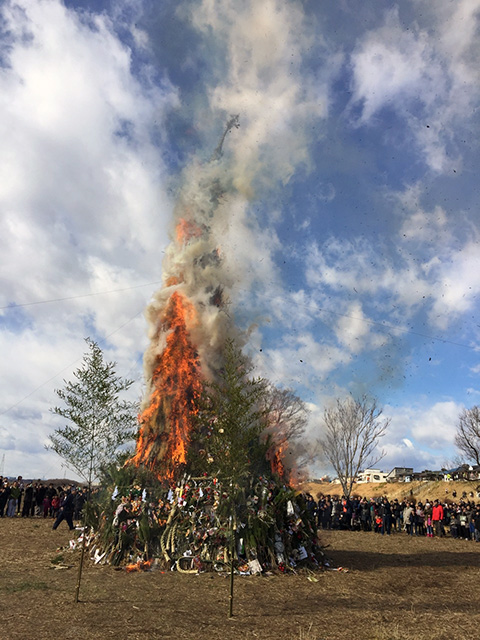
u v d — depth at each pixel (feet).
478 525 80.64
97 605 30.25
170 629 26.11
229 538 41.93
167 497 46.09
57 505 86.58
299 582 39.81
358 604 33.42
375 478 253.03
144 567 41.52
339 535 81.30
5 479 91.86
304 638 25.20
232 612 30.01
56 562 43.60
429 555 60.49
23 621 26.50
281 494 46.29
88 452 34.09
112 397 34.68
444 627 28.02
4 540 56.44
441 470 211.82
